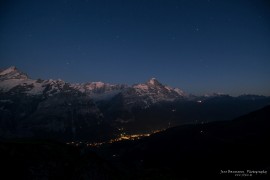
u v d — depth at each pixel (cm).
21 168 9081
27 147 10406
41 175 9169
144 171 12019
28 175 8950
